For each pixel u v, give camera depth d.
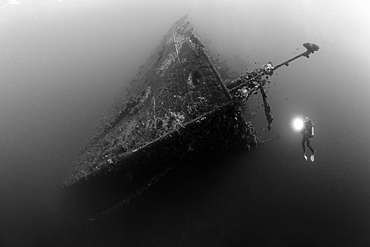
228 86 8.02
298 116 12.04
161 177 8.58
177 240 9.53
